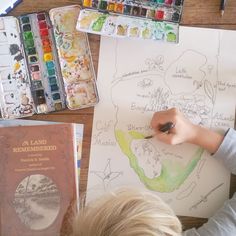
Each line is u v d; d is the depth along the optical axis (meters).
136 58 0.85
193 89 0.85
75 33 0.85
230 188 0.84
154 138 0.84
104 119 0.85
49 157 0.82
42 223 0.81
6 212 0.81
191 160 0.84
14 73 0.84
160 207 0.70
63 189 0.82
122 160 0.84
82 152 0.84
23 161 0.82
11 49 0.84
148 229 0.65
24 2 0.85
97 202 0.72
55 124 0.83
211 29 0.85
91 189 0.84
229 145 0.82
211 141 0.82
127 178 0.84
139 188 0.81
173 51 0.85
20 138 0.82
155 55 0.85
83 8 0.84
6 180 0.82
